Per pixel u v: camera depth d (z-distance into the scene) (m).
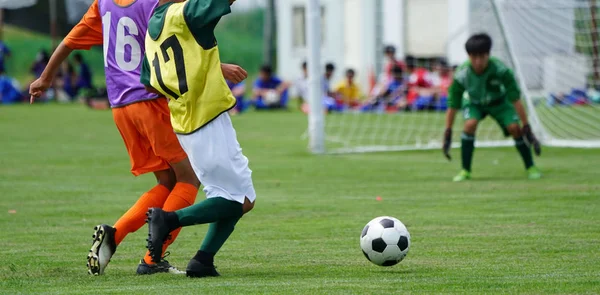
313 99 46.25
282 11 109.44
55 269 17.88
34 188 32.47
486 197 29.38
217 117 16.20
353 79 84.50
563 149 47.69
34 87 19.34
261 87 88.25
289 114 81.56
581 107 69.19
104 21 18.52
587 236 21.55
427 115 74.19
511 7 55.72
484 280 16.09
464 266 17.80
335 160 42.88
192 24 15.98
